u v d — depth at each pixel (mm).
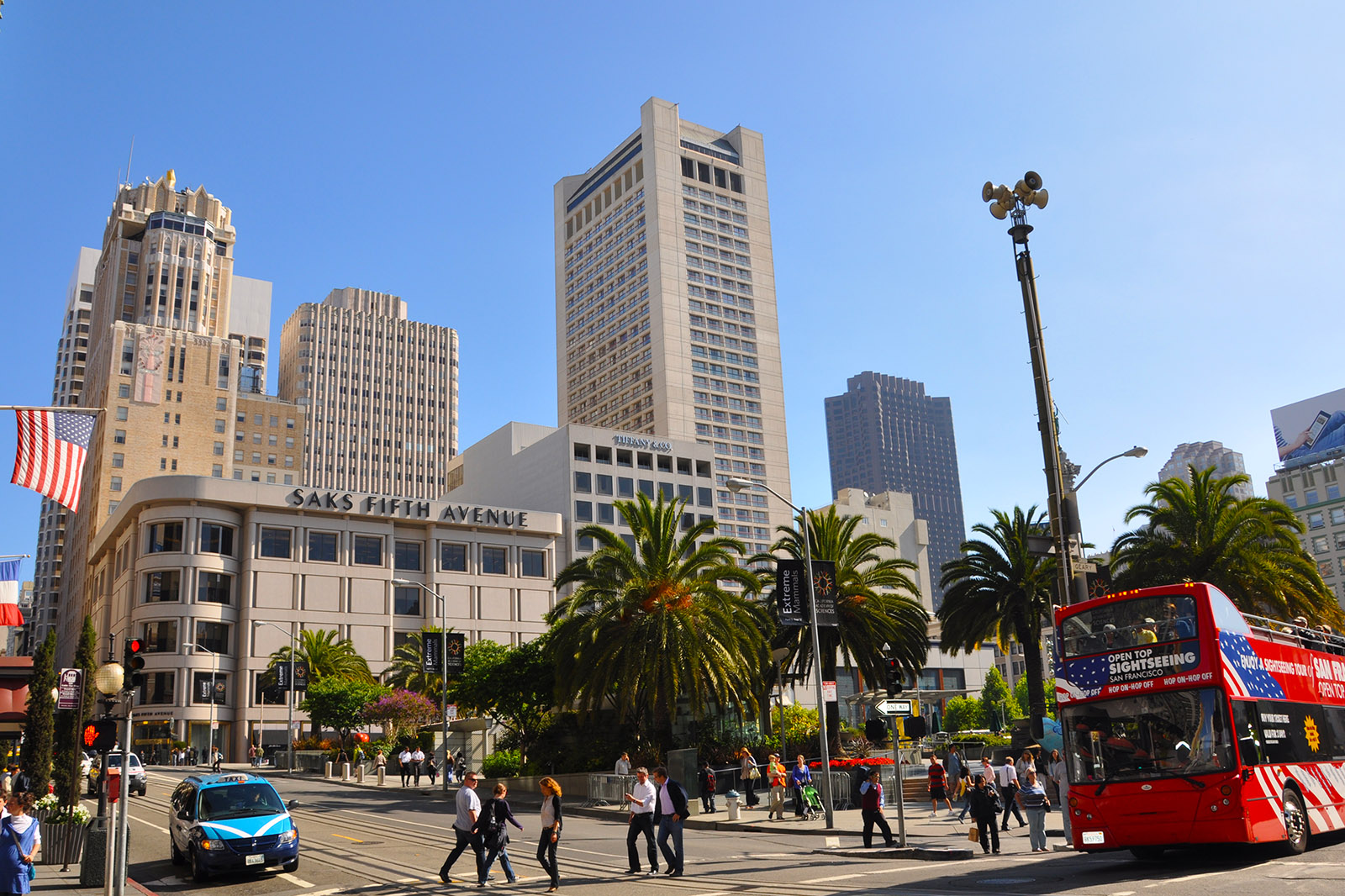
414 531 99562
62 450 22672
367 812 34281
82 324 191750
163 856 23656
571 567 43688
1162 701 16812
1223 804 15883
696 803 33875
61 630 146875
